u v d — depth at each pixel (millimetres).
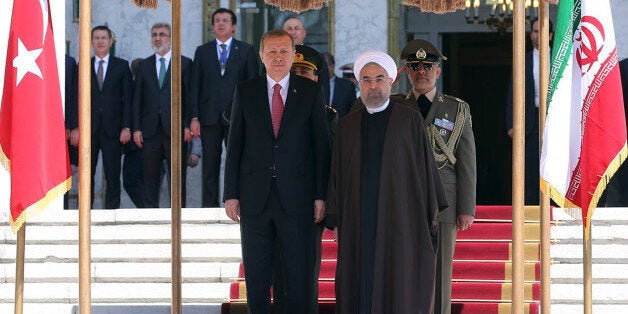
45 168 11703
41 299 16266
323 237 17219
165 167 21750
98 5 23656
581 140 12164
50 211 17766
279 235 13336
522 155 12039
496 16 25219
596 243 16719
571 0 12273
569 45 12266
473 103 31984
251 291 13406
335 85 20125
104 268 16531
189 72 20734
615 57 12086
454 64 31766
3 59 18250
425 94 13664
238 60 20516
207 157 20500
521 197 12031
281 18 23719
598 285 15766
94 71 21078
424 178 12805
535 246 16562
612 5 22844
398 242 12664
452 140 13516
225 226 17344
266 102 13383
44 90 11742
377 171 12805
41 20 11781
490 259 16656
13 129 11664
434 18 26344
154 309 15820
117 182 21125
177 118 13719
